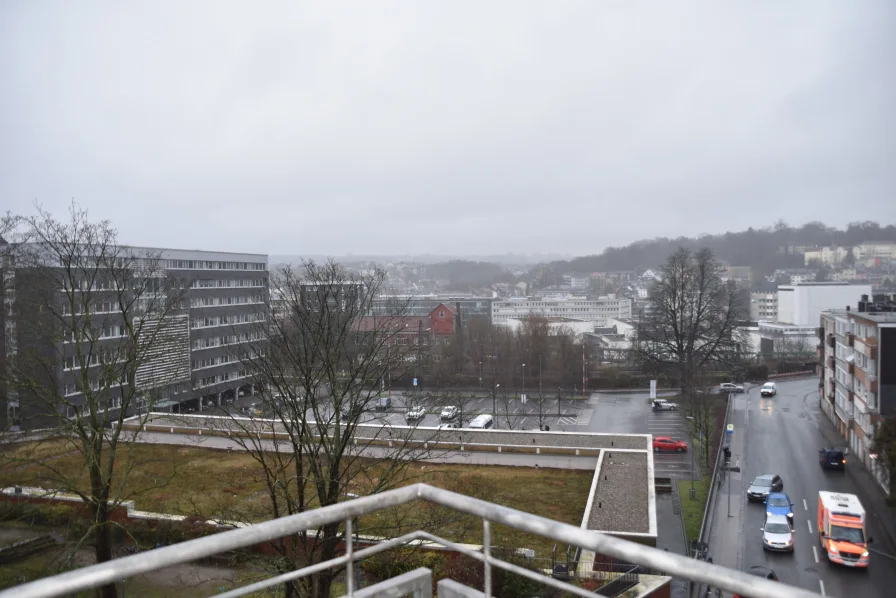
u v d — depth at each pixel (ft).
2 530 92.94
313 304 91.35
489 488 105.91
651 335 249.14
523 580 59.67
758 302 617.62
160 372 172.45
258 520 87.71
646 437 139.23
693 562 9.64
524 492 112.57
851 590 98.84
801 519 130.52
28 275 104.27
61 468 108.47
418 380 254.88
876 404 162.50
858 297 437.58
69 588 9.29
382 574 71.31
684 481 153.38
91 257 115.03
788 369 339.77
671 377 262.47
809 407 251.39
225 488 110.93
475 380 278.67
